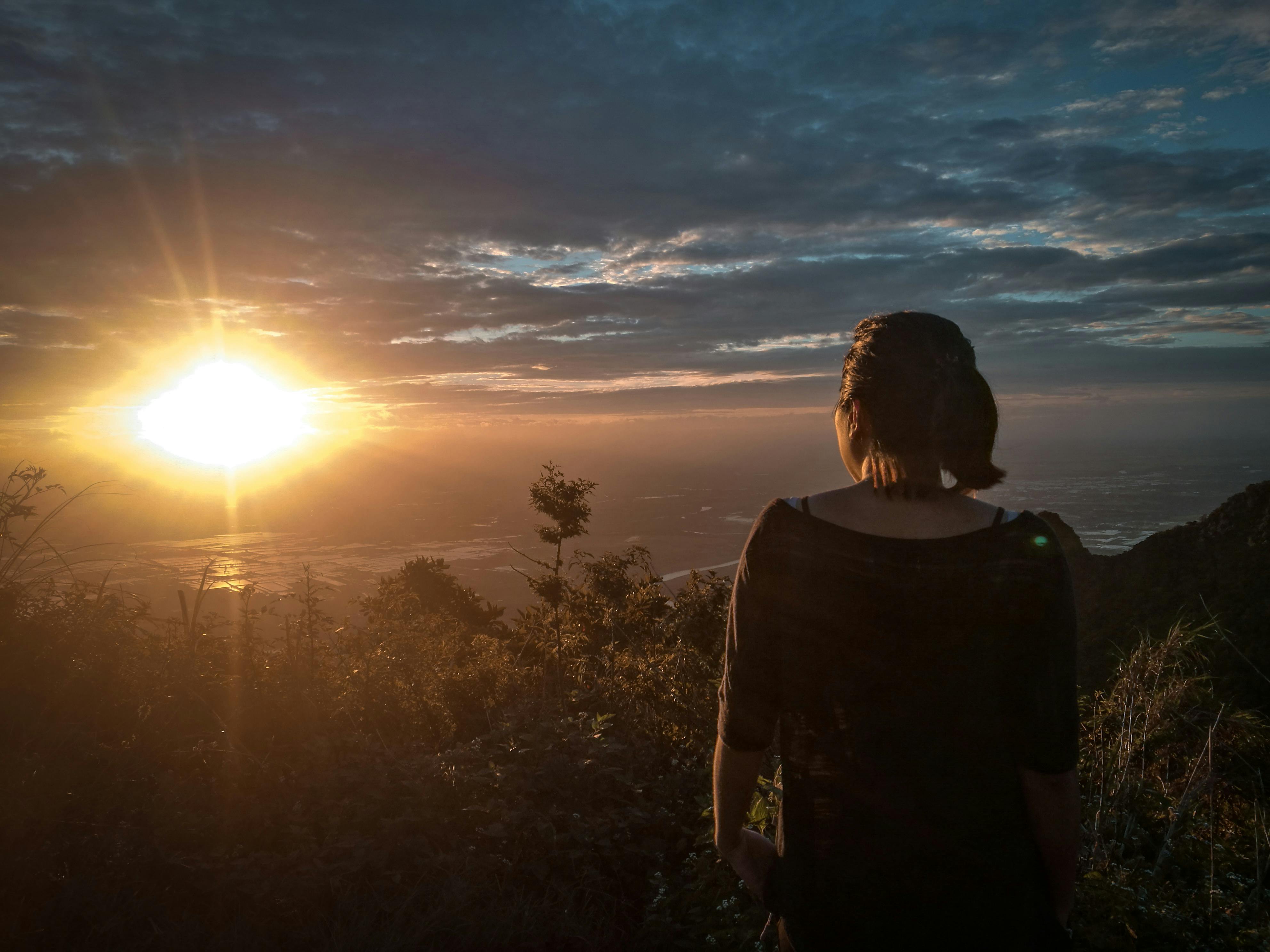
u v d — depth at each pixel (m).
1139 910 2.26
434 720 4.39
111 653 3.54
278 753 3.50
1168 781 2.80
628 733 4.19
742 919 2.47
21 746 2.82
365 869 2.60
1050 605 0.94
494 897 2.59
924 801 0.94
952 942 0.93
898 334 1.03
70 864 2.42
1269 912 2.23
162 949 2.17
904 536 0.97
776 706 1.04
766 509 1.06
